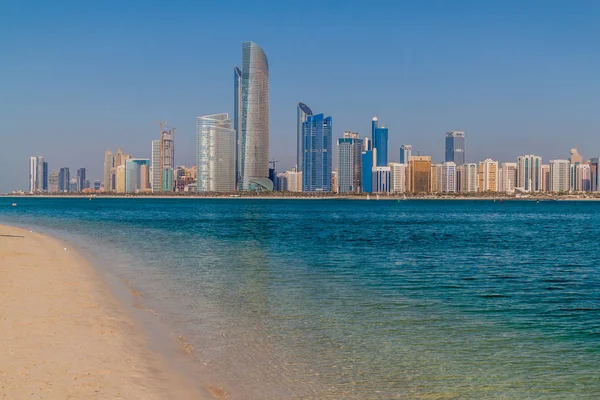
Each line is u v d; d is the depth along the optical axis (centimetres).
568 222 11456
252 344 1678
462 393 1331
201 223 10050
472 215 15700
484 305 2383
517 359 1594
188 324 1912
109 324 1834
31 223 9438
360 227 8950
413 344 1720
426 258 4250
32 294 2302
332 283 2903
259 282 2897
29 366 1356
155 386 1287
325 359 1550
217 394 1272
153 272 3241
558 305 2414
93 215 13750
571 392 1353
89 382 1274
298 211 18950
